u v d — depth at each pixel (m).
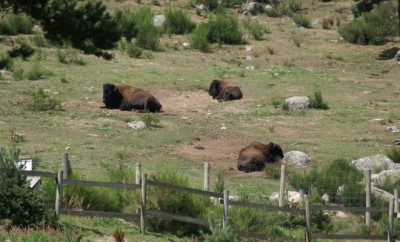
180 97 85.44
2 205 37.66
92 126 71.25
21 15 105.94
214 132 73.00
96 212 40.19
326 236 44.06
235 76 95.56
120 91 79.06
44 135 66.81
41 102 75.25
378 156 63.25
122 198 45.72
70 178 44.81
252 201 48.97
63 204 42.88
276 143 70.31
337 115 80.75
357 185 53.47
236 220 44.28
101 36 63.31
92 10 62.97
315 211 48.25
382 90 92.50
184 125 74.44
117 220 42.50
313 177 55.94
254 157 62.16
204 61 102.81
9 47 97.44
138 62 99.12
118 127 71.69
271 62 104.94
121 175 48.72
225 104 83.81
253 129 74.81
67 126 70.50
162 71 95.75
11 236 35.78
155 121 73.75
